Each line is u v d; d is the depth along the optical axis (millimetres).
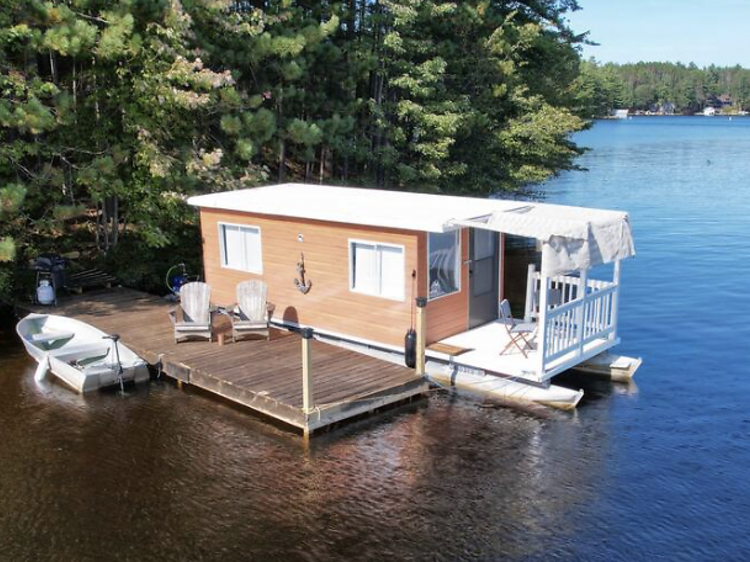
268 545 8219
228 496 9219
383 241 12758
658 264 23766
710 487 9539
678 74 172500
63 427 11180
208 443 10641
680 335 16453
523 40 27812
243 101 18969
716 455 10461
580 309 12391
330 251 13633
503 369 11906
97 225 19766
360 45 23406
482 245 13891
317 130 20234
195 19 18672
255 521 8680
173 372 12641
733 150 73188
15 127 15641
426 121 24234
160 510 8914
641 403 12352
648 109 171375
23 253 17609
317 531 8477
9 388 12719
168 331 14445
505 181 27656
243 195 15875
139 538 8344
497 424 11297
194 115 18859
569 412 11805
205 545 8219
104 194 16969
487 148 26875
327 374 12055
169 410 11797
